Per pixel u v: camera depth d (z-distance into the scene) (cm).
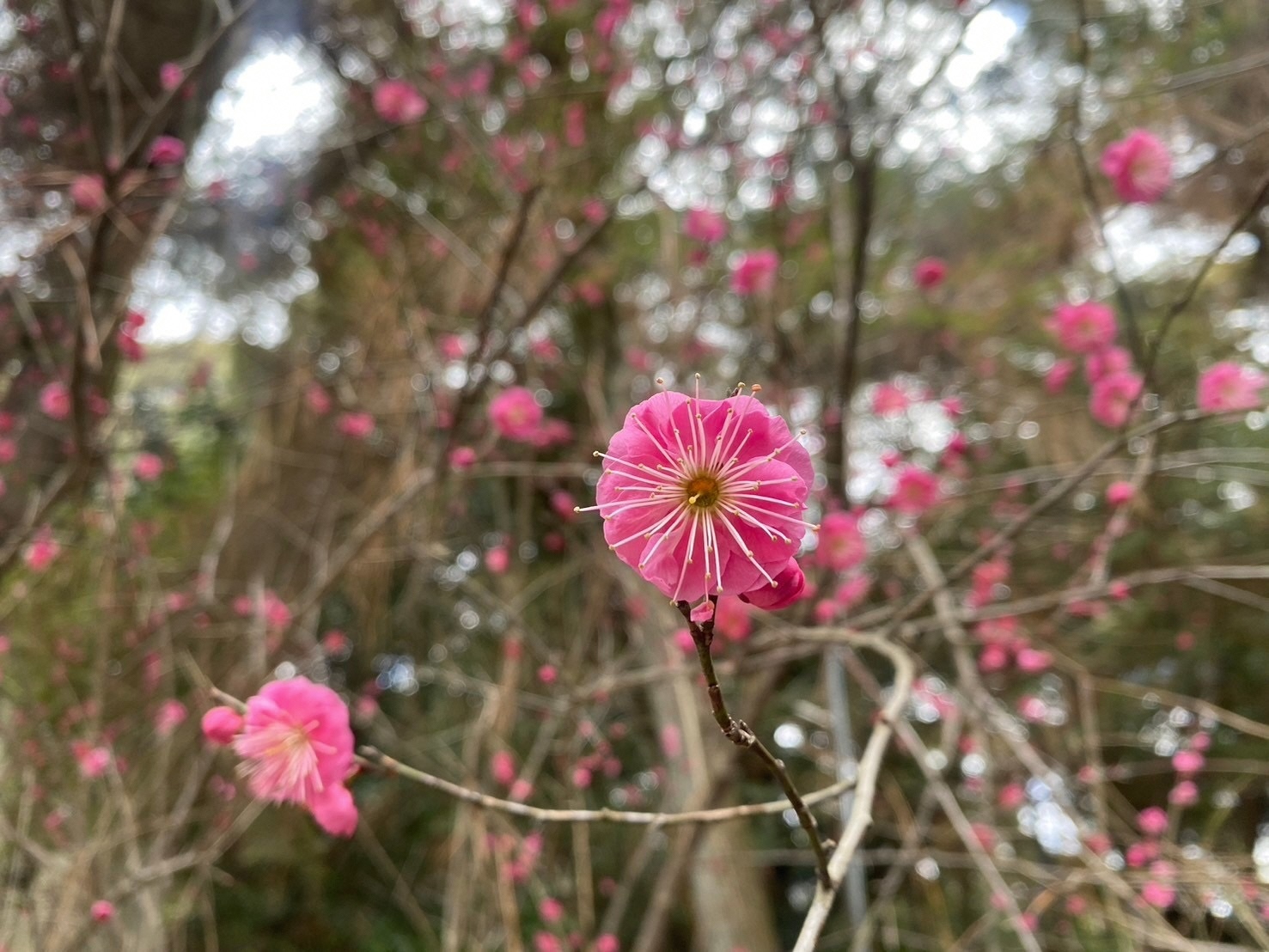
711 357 421
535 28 390
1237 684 385
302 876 368
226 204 341
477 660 373
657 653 354
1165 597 387
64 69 262
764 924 355
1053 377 351
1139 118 352
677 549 85
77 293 257
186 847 284
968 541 389
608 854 369
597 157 417
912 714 385
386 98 347
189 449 394
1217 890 228
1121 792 376
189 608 289
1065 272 435
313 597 301
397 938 360
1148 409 275
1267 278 408
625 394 420
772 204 382
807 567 311
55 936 212
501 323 347
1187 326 404
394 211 388
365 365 362
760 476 85
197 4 288
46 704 264
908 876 364
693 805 327
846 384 327
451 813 372
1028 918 232
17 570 290
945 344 448
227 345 391
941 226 455
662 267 429
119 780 241
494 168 379
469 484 399
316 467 383
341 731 122
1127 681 389
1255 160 343
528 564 407
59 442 300
